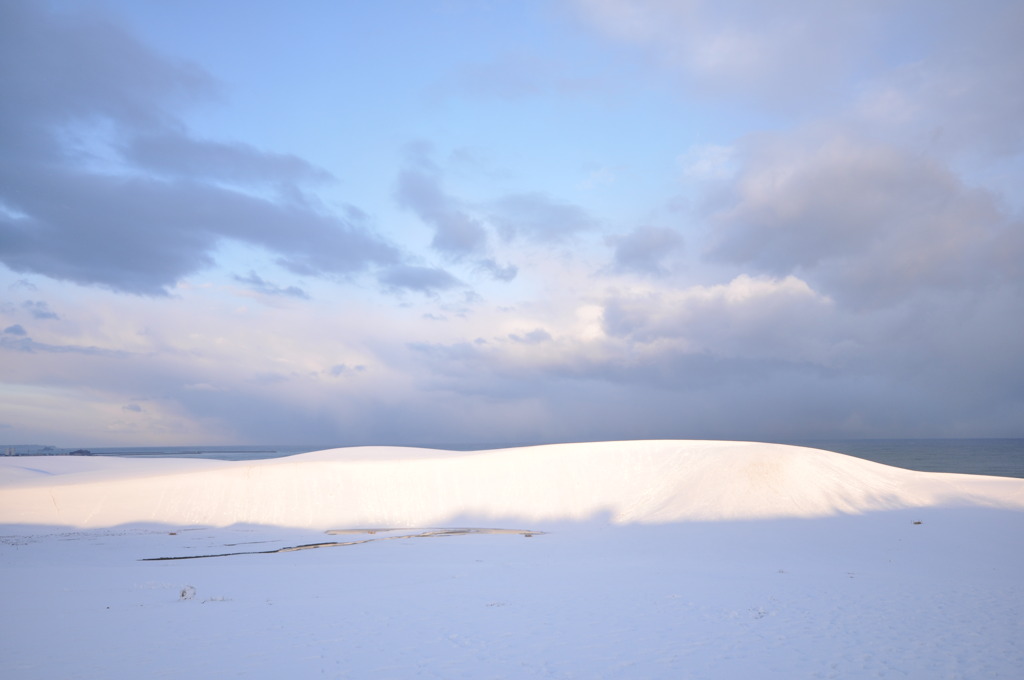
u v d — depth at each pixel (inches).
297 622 507.8
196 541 1284.4
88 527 1537.9
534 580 715.4
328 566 886.4
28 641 455.8
